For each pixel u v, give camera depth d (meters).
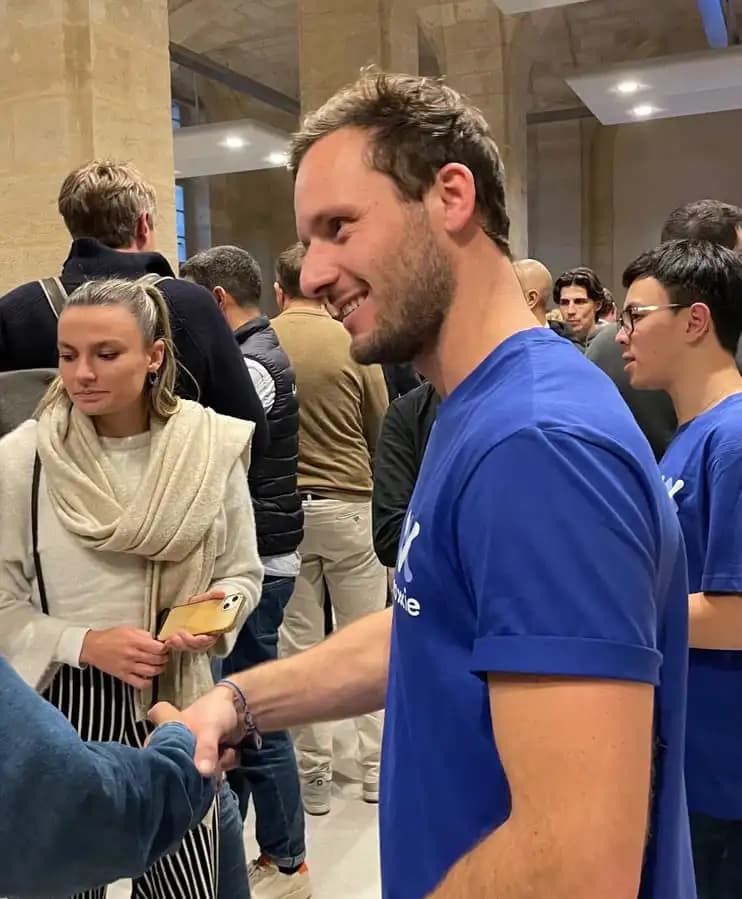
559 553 0.62
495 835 0.63
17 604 1.50
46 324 1.86
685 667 0.80
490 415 0.69
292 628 2.84
